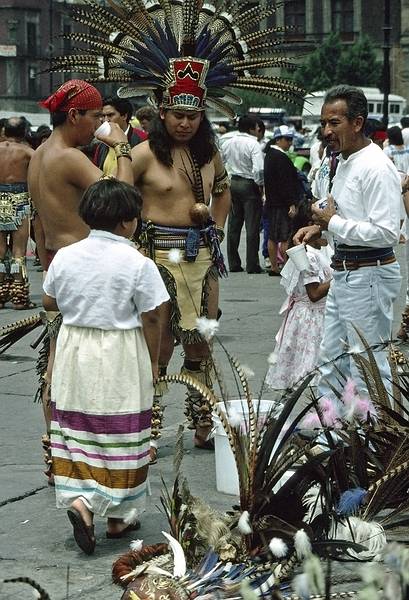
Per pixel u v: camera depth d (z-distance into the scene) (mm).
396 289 7258
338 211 7195
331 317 7438
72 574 5723
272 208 17672
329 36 76062
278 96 8086
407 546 5676
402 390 6383
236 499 6875
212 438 7973
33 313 14586
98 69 7844
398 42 92125
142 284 5918
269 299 15383
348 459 6203
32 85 90812
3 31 89438
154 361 6086
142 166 7531
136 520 6285
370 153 7043
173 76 7457
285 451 5691
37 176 6934
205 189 7691
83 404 5922
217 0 7875
